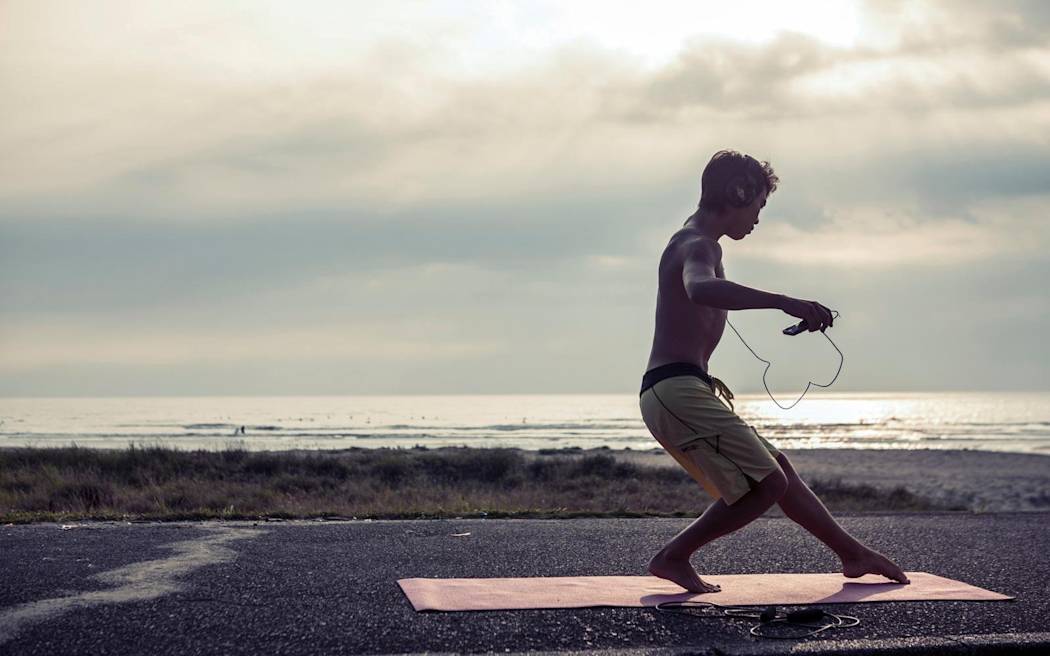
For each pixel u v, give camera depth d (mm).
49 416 128625
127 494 11445
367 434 70125
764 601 3883
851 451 51500
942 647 3162
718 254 3998
